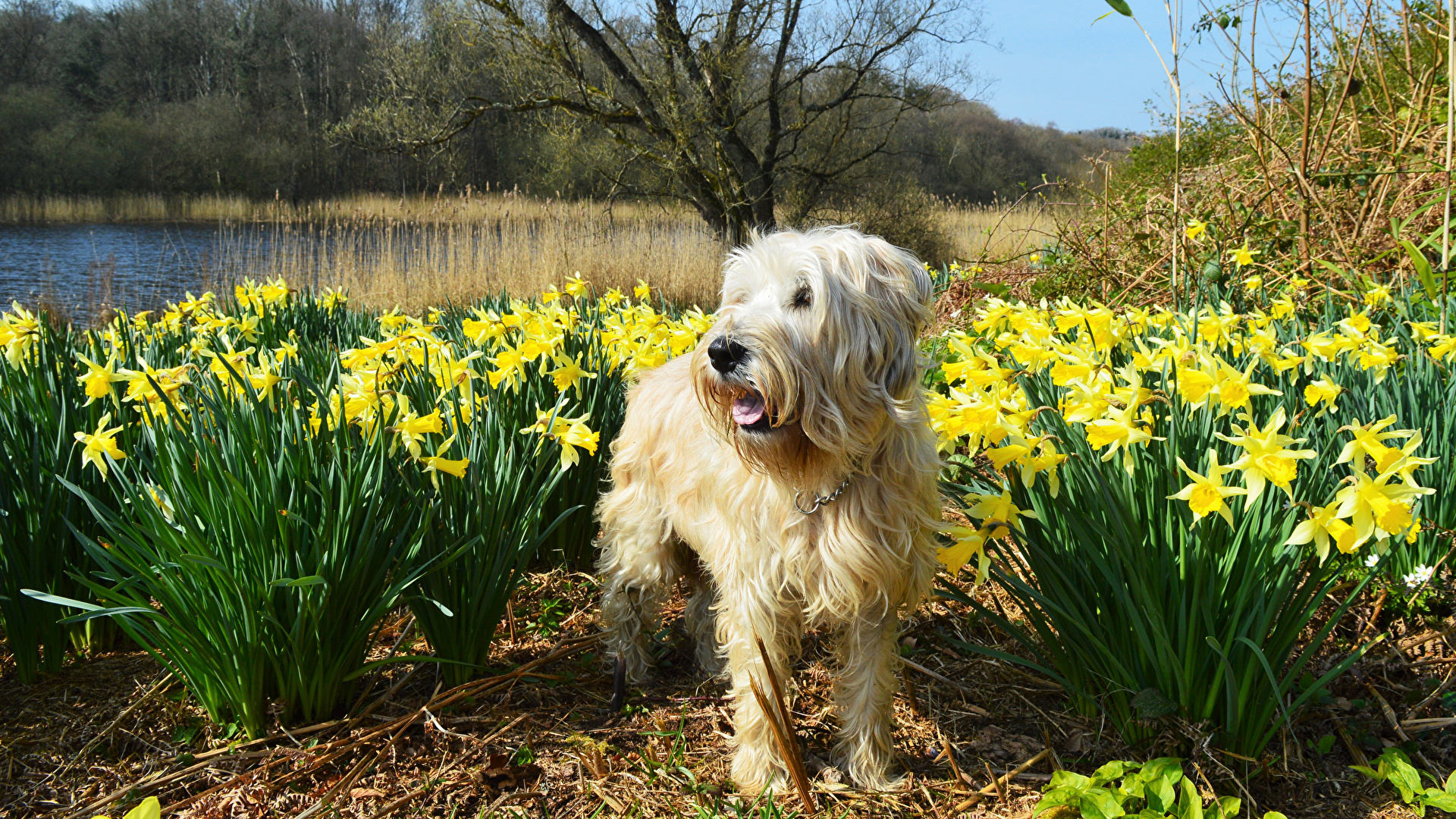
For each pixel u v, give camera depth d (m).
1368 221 5.66
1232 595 2.43
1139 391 2.34
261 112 42.28
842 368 2.23
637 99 16.05
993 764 2.67
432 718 2.81
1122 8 3.36
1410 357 3.64
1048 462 2.40
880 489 2.36
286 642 2.66
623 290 13.45
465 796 2.54
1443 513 3.19
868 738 2.56
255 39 45.75
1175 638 2.49
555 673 3.19
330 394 3.11
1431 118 5.78
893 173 20.48
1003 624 2.74
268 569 2.58
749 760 2.58
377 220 19.78
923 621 3.44
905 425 2.31
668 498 2.87
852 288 2.26
